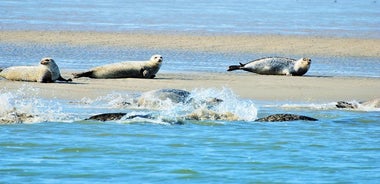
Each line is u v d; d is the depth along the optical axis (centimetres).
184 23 14838
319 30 13862
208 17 16812
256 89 7075
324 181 3897
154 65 7681
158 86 7056
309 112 5938
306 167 4188
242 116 5569
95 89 6781
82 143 4631
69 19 15200
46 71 7075
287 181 3881
